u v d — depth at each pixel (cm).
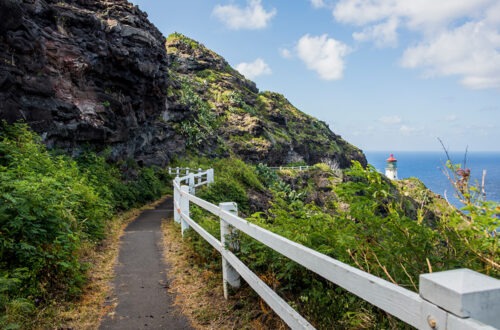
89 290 528
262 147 5297
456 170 321
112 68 1766
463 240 306
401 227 319
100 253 732
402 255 320
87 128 1477
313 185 4616
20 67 1192
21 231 497
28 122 1177
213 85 6712
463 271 148
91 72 1630
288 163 6047
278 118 7094
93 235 814
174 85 4666
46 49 1373
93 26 1667
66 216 646
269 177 3881
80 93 1534
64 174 969
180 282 561
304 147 7050
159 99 2386
